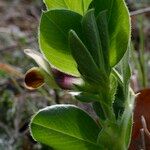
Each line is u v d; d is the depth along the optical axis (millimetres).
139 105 145
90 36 100
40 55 112
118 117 110
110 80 108
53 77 110
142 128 144
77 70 109
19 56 277
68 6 109
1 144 206
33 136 116
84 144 117
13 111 224
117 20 104
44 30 105
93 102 112
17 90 238
